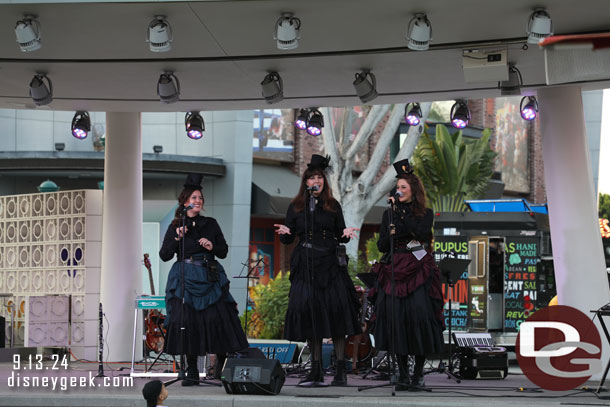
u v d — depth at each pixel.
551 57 6.73
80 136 11.64
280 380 7.16
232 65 9.30
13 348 11.69
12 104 11.25
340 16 7.73
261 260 12.30
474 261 12.53
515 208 13.37
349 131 18.61
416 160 22.95
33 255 12.57
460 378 9.10
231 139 21.78
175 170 20.83
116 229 11.64
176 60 9.12
